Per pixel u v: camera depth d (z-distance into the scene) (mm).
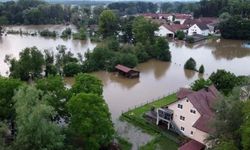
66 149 38375
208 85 59750
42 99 37688
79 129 39188
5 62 83438
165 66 96500
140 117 56719
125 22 140250
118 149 45625
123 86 76062
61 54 91188
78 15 188375
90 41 133250
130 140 49312
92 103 41094
